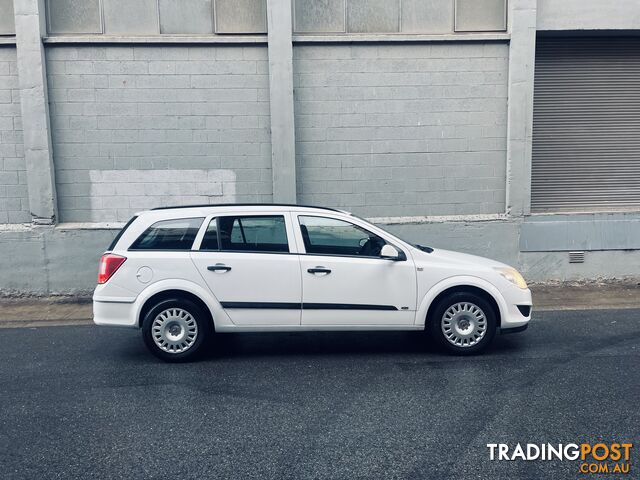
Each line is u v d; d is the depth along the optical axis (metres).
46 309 10.02
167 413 5.52
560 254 11.22
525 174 11.05
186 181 10.92
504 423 5.20
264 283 6.95
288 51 10.61
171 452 4.73
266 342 7.90
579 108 11.48
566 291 10.75
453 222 11.09
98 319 6.95
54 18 10.67
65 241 10.73
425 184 11.14
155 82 10.74
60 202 10.88
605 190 11.61
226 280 6.93
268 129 10.89
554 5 10.91
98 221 10.93
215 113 10.84
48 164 10.59
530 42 10.80
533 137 11.48
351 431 5.08
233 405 5.70
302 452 4.71
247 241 7.05
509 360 6.95
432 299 7.06
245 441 4.91
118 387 6.24
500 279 7.12
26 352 7.59
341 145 11.02
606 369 6.57
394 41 10.83
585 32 11.12
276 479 4.30
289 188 10.84
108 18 10.69
